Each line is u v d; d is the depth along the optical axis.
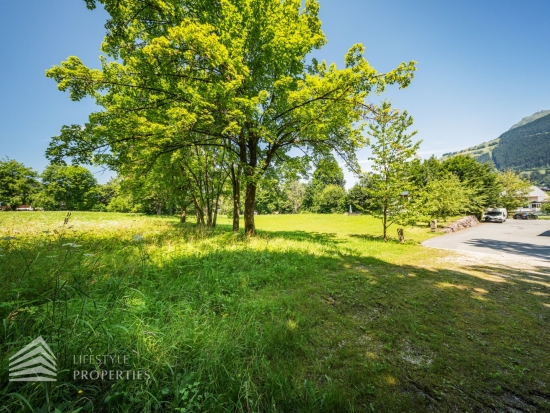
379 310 4.23
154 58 7.69
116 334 2.31
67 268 4.30
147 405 1.71
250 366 2.47
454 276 6.44
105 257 5.59
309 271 6.31
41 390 1.59
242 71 8.45
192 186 16.88
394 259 8.41
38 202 46.53
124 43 8.39
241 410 1.88
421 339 3.33
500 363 2.85
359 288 5.28
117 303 3.13
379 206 14.07
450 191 19.67
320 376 2.52
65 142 8.09
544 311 4.32
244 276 5.43
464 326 3.73
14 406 1.53
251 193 11.77
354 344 3.16
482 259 8.68
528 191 43.00
